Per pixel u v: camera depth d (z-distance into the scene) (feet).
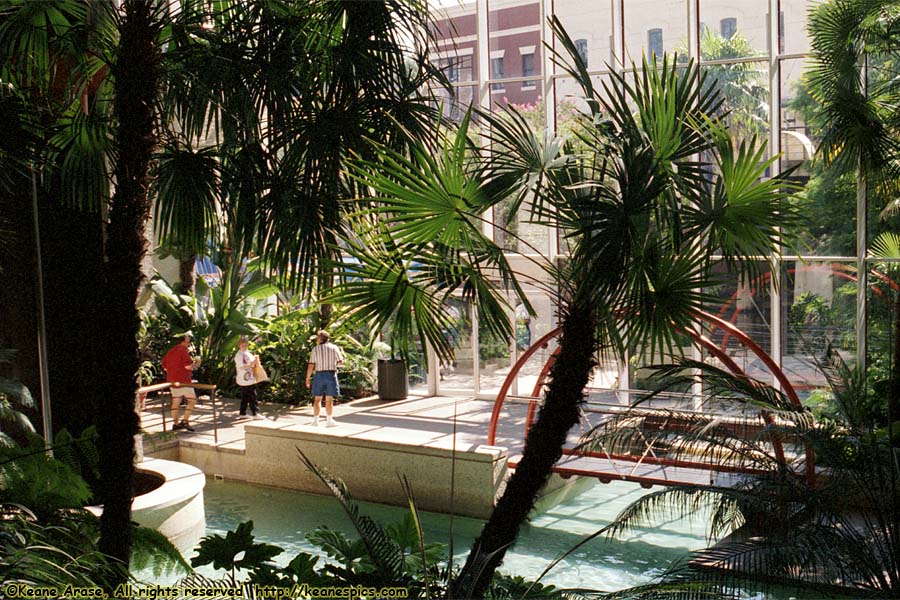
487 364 50.24
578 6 45.83
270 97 17.61
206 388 40.22
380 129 17.26
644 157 13.78
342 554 16.53
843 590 18.13
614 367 43.19
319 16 18.35
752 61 41.57
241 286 51.85
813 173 40.50
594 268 14.02
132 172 15.42
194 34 17.72
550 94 46.96
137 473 31.63
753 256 15.69
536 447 15.05
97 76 20.34
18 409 29.12
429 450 33.81
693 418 21.76
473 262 15.43
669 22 43.65
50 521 19.34
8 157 17.40
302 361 50.96
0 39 18.93
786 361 40.93
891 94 32.83
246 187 17.17
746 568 17.76
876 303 38.55
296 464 37.37
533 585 15.57
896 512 19.83
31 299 29.27
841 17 31.32
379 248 15.74
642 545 28.68
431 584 15.48
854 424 21.22
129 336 15.48
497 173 15.06
